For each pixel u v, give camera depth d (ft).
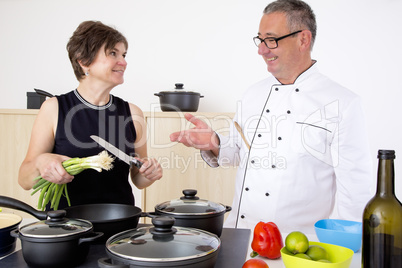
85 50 4.57
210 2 9.48
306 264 2.72
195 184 8.69
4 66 10.20
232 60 9.45
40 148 4.66
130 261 2.36
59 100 4.80
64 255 2.76
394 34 8.75
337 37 8.96
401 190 8.79
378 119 8.88
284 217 5.26
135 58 9.77
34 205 8.99
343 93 5.16
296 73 5.46
